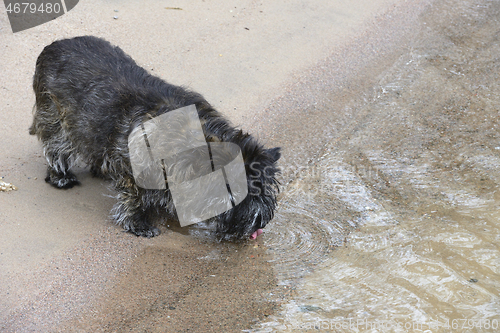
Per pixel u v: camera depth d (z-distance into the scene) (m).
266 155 2.39
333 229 2.52
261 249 2.48
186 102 2.44
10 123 2.75
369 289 2.36
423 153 2.74
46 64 2.54
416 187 2.63
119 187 2.47
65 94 2.50
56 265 2.40
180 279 2.40
